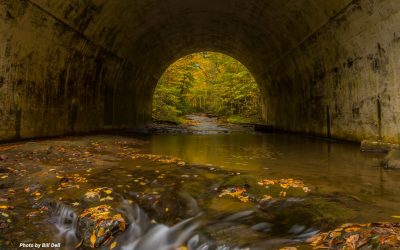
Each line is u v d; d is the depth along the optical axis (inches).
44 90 367.9
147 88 873.5
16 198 175.2
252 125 1038.4
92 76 492.4
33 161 251.4
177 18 577.6
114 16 436.1
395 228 117.7
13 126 315.0
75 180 204.5
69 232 146.6
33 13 302.2
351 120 391.5
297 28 467.2
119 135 558.9
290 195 175.2
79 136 451.8
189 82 1541.6
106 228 139.9
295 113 636.1
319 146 406.9
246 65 924.0
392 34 287.9
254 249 120.7
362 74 355.3
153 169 243.9
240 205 165.5
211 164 270.1
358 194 176.9
